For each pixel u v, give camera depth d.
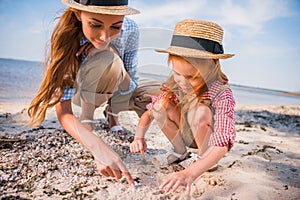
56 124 2.53
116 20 1.59
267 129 2.99
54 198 1.41
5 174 1.59
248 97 7.25
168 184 1.34
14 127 2.39
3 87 4.65
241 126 3.03
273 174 1.76
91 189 1.50
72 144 2.00
